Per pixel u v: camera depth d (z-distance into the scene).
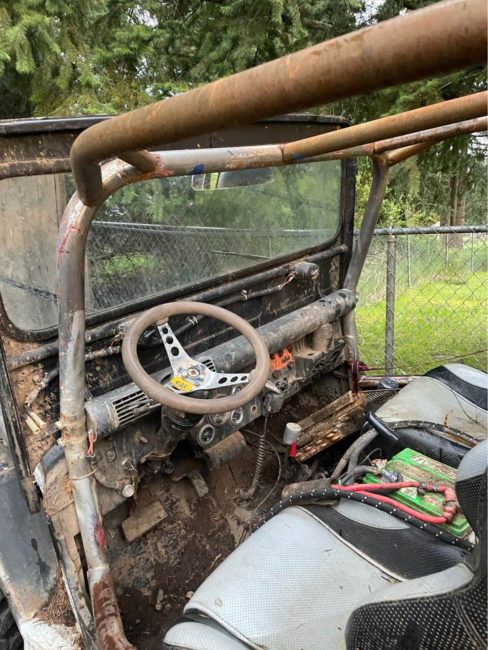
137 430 1.65
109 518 1.95
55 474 1.46
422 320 5.19
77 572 1.50
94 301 1.64
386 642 0.91
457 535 1.24
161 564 1.98
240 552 1.29
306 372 2.24
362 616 0.95
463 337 4.89
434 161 4.66
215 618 1.12
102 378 1.63
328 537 1.31
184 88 4.32
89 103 4.12
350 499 1.35
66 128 1.35
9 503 1.58
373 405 2.54
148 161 1.07
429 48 0.48
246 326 1.69
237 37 3.97
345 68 0.53
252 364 1.96
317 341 2.35
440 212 9.09
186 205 1.83
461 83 3.77
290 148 1.30
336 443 2.50
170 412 1.53
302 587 1.18
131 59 4.35
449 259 5.24
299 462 2.33
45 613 1.55
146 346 1.67
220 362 1.79
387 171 2.26
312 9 4.04
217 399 1.46
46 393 1.50
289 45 4.12
